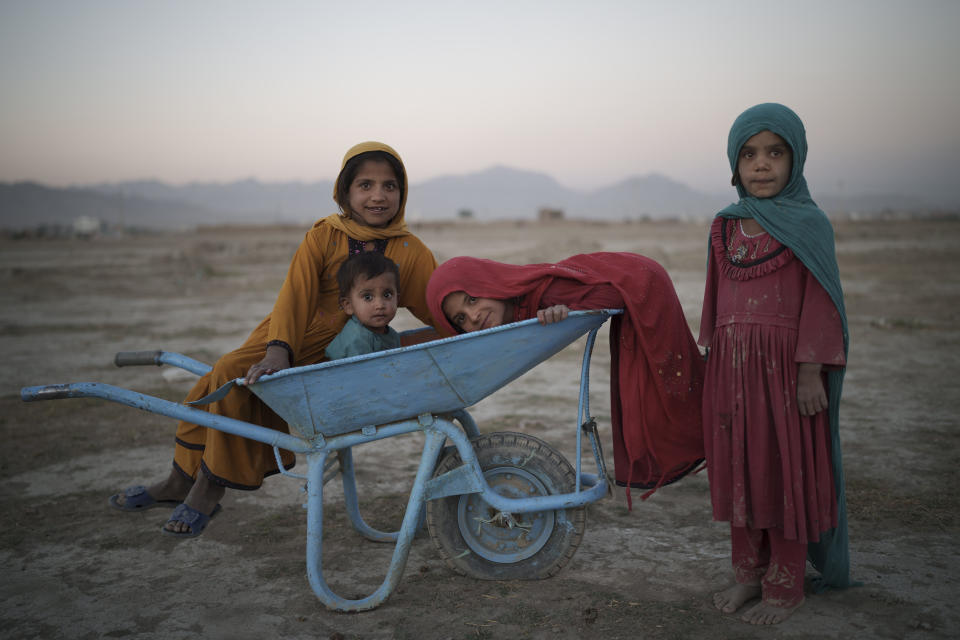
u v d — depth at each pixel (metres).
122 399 2.78
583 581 3.11
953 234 47.09
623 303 2.87
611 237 55.41
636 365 2.91
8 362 9.30
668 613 2.79
